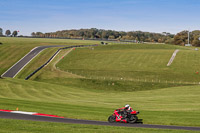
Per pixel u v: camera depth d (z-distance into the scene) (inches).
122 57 4202.8
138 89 2487.7
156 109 1206.9
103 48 5364.2
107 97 1852.9
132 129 689.6
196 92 2012.8
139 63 3806.6
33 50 4776.1
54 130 645.9
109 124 768.3
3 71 3380.9
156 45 6087.6
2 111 889.5
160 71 3368.6
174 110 1155.3
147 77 3110.2
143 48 5580.7
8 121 723.4
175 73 3265.3
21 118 796.6
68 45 6023.6
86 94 2021.4
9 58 4087.1
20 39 7391.7
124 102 1535.4
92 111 994.1
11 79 2469.2
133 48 5531.5
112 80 2807.6
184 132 674.2
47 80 2906.0
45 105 1103.0
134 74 3250.5
